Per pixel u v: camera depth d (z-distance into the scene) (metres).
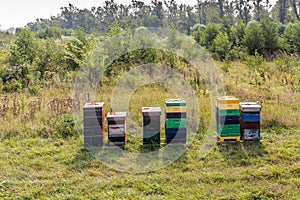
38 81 9.45
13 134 5.79
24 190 3.84
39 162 4.62
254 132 5.29
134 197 3.68
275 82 9.68
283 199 3.55
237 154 4.82
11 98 8.12
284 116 6.27
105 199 3.64
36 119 6.36
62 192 3.81
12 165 4.54
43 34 27.33
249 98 7.90
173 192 3.78
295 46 18.52
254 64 11.83
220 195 3.68
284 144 5.19
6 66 10.27
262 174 4.14
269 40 18.52
